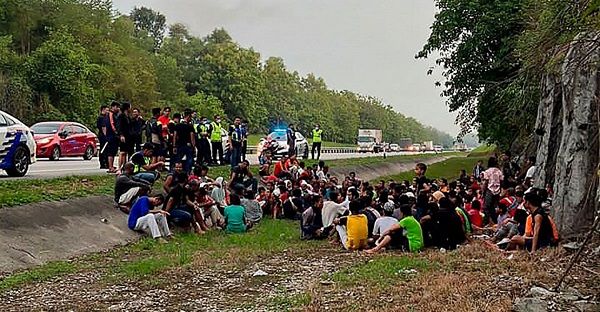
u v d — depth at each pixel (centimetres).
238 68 9194
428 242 1432
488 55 3453
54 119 5222
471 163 5106
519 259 1231
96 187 1702
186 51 9731
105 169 2131
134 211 1552
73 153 2723
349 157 5050
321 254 1405
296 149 3734
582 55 1184
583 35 1128
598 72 1407
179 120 1997
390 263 1233
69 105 5522
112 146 1995
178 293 1017
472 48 3397
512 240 1341
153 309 919
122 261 1274
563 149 1476
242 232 1714
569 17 1134
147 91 7106
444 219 1432
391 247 1440
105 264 1240
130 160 1792
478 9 3397
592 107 1402
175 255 1324
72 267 1187
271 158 2889
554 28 1195
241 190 1933
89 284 1070
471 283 1030
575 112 1434
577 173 1393
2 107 4928
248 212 1881
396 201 1825
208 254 1347
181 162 2002
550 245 1322
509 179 1984
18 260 1183
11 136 1722
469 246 1401
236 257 1324
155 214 1534
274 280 1120
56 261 1240
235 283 1093
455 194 1717
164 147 2028
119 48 6969
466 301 909
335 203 1616
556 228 1375
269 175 2506
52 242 1304
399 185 1944
